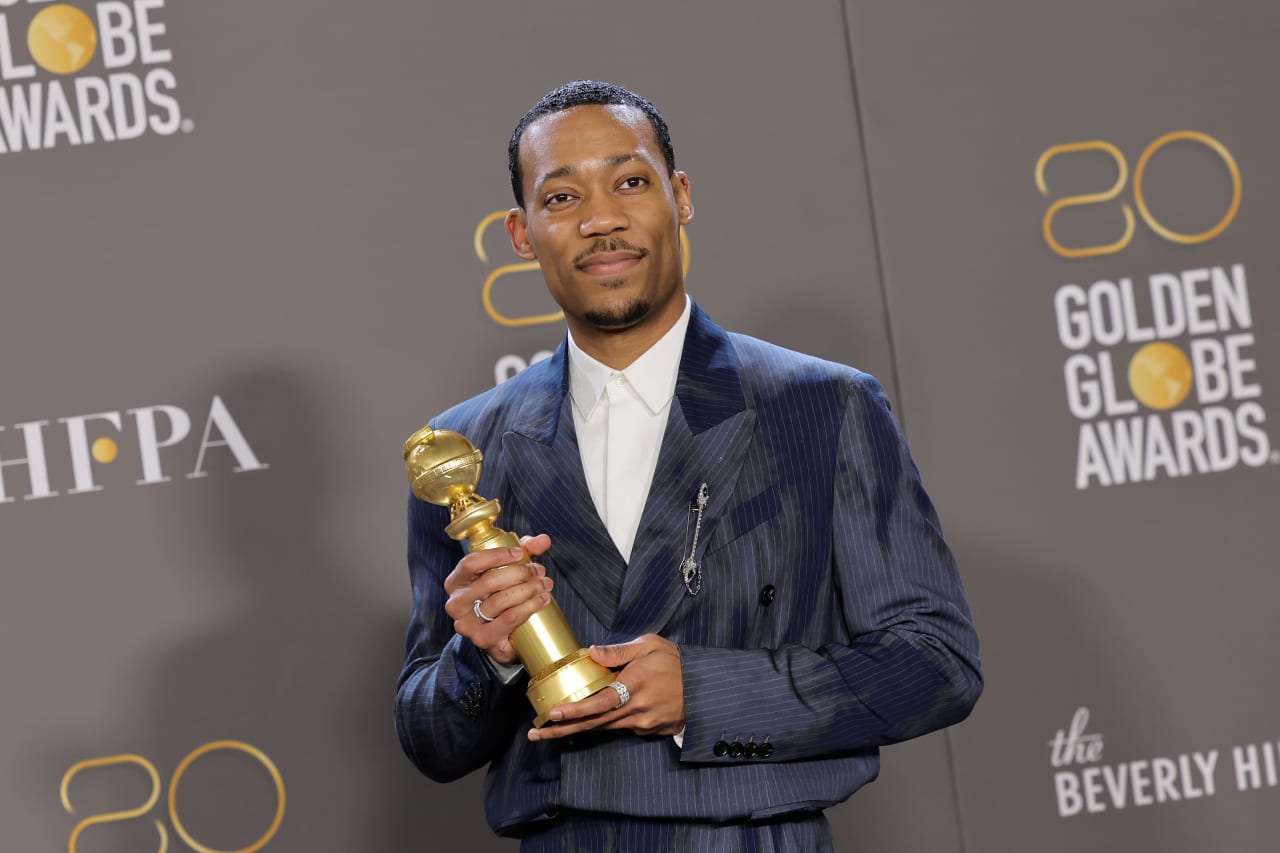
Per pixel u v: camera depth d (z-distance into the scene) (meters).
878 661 5.75
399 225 9.52
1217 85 9.97
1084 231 9.86
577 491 6.05
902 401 9.70
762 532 5.90
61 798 9.20
